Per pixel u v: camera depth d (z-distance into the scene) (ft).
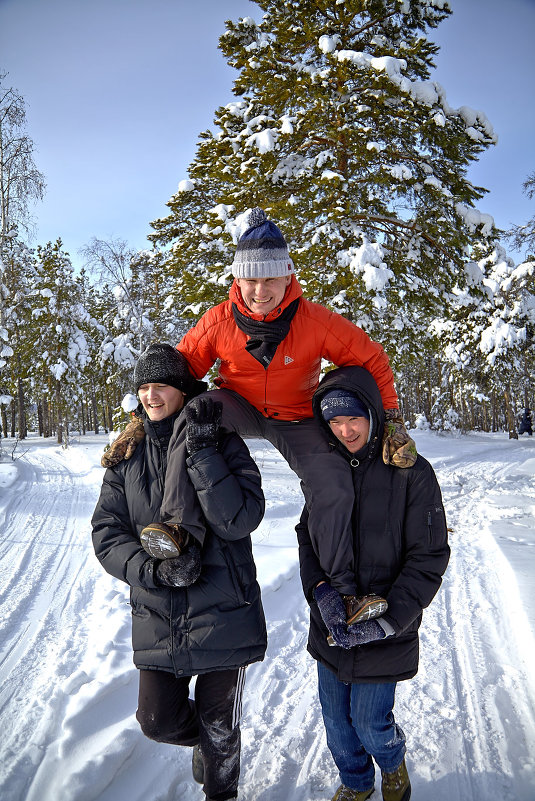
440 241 36.58
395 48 37.58
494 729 9.25
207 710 6.86
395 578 6.93
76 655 11.99
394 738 7.05
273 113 39.75
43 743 8.54
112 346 74.08
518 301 88.17
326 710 7.39
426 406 137.49
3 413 113.19
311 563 7.26
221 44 40.68
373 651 6.77
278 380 8.29
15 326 92.07
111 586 17.19
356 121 35.60
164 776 8.14
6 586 17.31
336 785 8.05
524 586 14.73
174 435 6.95
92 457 56.59
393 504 6.83
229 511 6.48
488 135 35.19
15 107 58.90
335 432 7.02
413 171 37.04
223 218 39.45
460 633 13.15
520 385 106.83
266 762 8.57
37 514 28.68
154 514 7.06
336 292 37.22
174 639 6.72
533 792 7.75
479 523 24.95
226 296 41.24
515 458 59.21
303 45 37.68
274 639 12.87
